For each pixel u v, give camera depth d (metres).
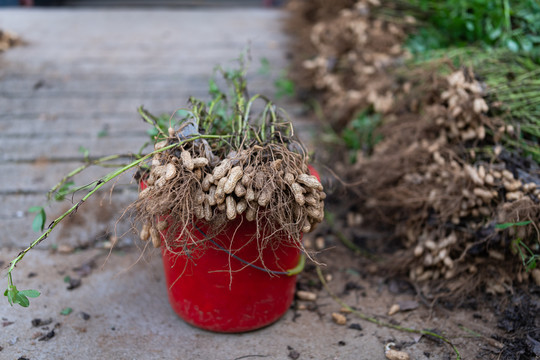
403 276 1.34
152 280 1.32
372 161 1.48
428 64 1.55
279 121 1.18
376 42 1.79
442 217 1.28
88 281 1.30
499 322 1.19
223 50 2.26
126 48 2.26
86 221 1.45
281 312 1.19
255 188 0.99
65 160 1.62
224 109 1.25
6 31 2.29
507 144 1.33
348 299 1.28
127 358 1.10
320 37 1.92
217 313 1.13
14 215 1.46
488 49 1.58
